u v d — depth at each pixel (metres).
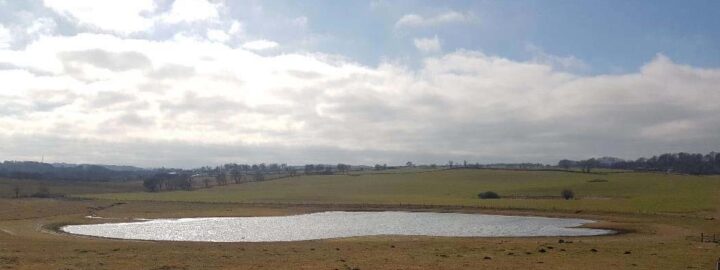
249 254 46.47
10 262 39.94
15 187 167.50
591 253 46.72
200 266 39.00
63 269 36.94
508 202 129.12
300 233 80.00
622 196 136.88
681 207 102.44
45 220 93.31
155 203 138.00
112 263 40.03
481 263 40.53
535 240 61.66
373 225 91.75
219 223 95.88
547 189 164.38
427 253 46.81
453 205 125.81
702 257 44.22
